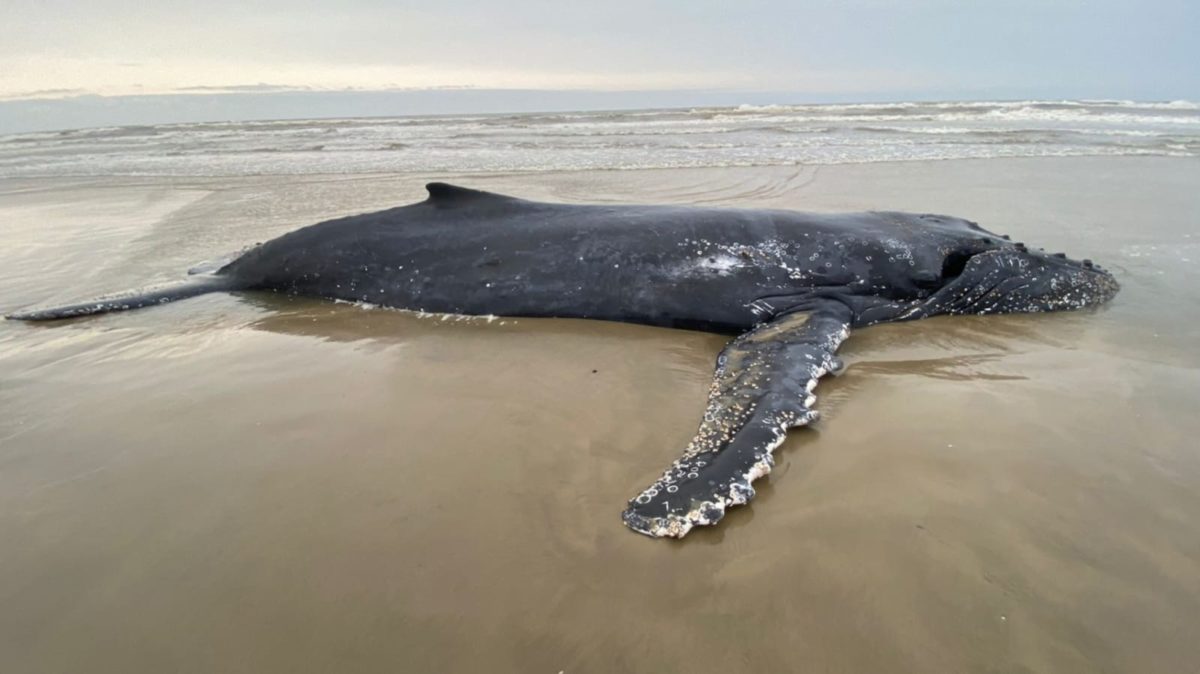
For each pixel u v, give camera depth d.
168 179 14.61
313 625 2.58
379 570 2.86
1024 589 2.66
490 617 2.59
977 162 14.73
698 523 3.05
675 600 2.66
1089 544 2.91
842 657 2.38
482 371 5.00
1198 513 3.09
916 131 21.78
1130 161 14.49
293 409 4.35
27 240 9.17
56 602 2.71
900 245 6.23
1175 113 28.92
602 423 4.15
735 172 13.98
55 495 3.43
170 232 9.52
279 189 13.04
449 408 4.36
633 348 5.50
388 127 29.27
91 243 8.98
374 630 2.55
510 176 13.94
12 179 15.02
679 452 3.81
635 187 12.44
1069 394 4.30
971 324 5.78
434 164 16.08
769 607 2.61
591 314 6.17
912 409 4.21
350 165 16.27
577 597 2.69
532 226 6.58
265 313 6.37
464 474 3.59
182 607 2.68
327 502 3.35
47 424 4.17
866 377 4.75
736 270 6.06
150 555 2.97
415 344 5.57
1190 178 12.30
